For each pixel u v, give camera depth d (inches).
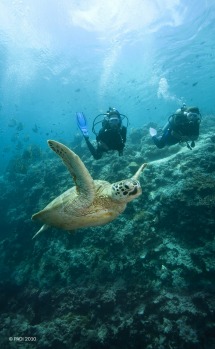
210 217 120.4
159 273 118.3
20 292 156.7
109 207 61.9
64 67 588.7
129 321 102.4
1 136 1657.2
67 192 70.4
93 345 101.5
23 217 211.8
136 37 466.3
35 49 498.3
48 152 404.8
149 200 154.3
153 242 130.6
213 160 164.9
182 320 96.8
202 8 387.2
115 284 124.7
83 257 142.2
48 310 134.3
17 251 192.4
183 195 131.3
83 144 325.1
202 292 104.3
